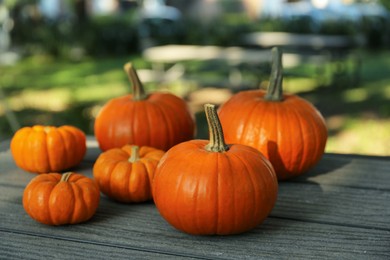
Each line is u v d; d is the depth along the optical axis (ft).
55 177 2.69
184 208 2.49
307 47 12.01
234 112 3.15
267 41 12.51
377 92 11.37
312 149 3.08
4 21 19.02
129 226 2.61
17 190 2.98
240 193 2.48
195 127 3.52
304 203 2.83
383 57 16.67
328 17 20.84
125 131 3.29
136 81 3.38
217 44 18.85
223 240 2.50
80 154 3.23
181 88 12.03
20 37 18.57
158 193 2.56
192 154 2.57
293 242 2.47
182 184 2.50
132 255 2.37
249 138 3.06
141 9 23.97
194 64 14.47
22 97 11.67
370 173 3.22
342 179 3.13
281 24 19.43
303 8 21.81
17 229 2.58
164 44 19.26
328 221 2.65
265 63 10.96
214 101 10.84
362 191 2.97
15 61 17.46
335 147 7.57
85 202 2.60
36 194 2.57
